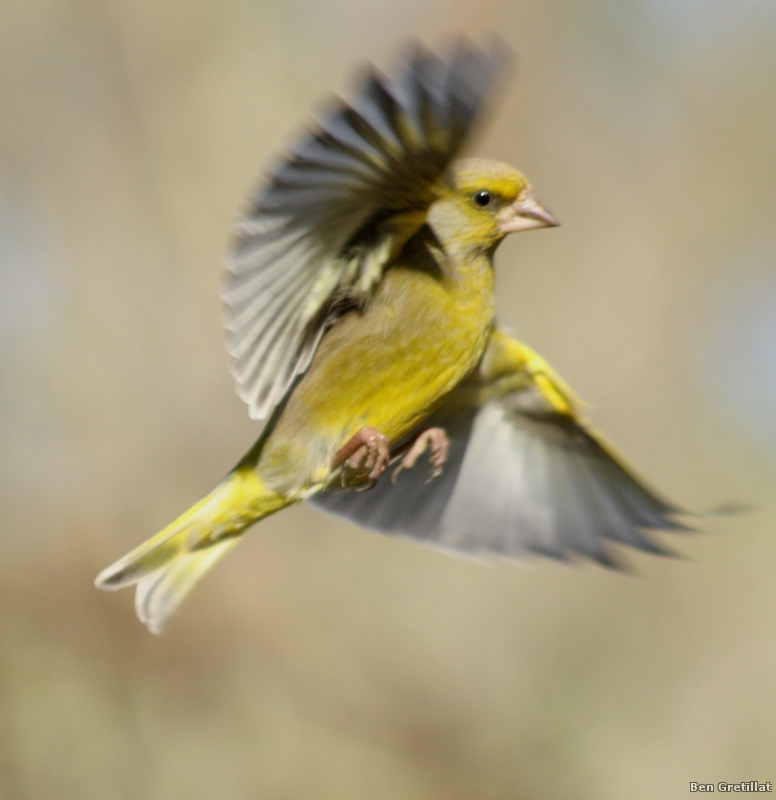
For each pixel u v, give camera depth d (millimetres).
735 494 14977
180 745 12289
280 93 13906
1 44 13586
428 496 7207
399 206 5305
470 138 4801
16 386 12891
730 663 14000
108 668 12266
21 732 11859
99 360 13117
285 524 13398
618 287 15070
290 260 5332
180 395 13141
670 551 6980
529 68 14945
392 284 5961
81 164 13625
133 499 12727
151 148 13672
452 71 4566
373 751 12938
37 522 12500
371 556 13516
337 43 14227
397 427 6180
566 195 15164
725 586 14625
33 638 12172
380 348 5988
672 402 15094
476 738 13211
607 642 14078
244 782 12328
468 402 7234
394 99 4582
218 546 6270
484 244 6180
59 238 13461
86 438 12820
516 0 14859
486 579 13789
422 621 13539
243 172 13633
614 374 15039
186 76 13773
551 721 13516
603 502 7160
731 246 15438
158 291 13398
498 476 7293
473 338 6164
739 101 15617
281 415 6105
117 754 12031
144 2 13672
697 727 13891
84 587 12359
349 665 13008
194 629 12641
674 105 15578
